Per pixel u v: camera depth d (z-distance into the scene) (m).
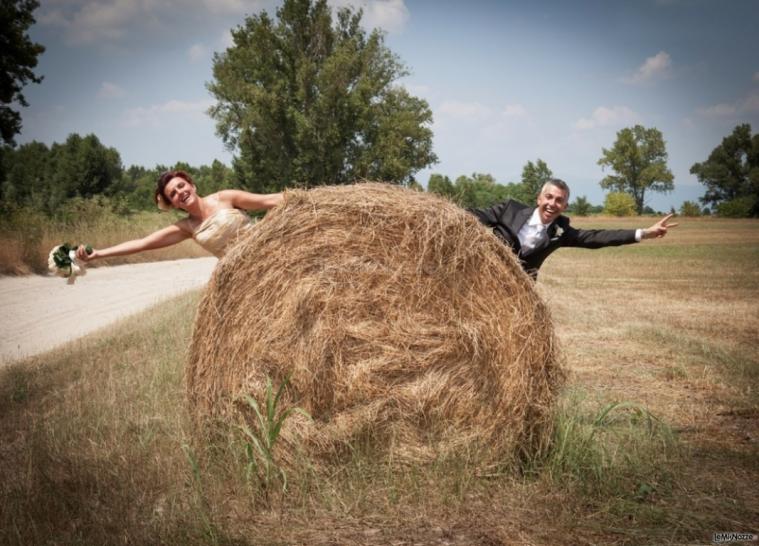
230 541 3.09
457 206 4.25
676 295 13.67
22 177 72.38
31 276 15.62
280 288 4.13
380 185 4.31
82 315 10.50
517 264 4.08
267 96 44.53
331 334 4.10
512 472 3.96
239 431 4.09
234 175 51.16
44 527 3.21
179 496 3.55
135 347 7.26
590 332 8.80
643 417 4.61
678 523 3.27
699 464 4.04
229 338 4.16
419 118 58.31
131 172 136.12
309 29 48.69
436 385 4.08
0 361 6.94
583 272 20.27
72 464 3.88
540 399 4.03
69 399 5.16
